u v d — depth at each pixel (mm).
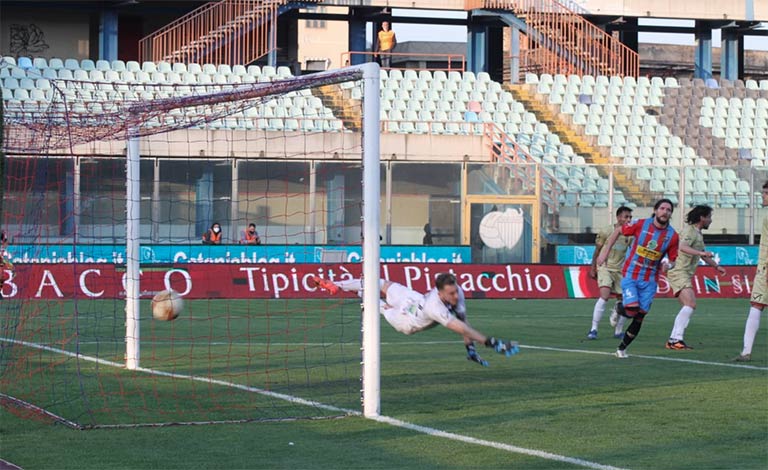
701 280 31047
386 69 43844
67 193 29062
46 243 25531
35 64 39281
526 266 30359
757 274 15508
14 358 15219
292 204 31281
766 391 12500
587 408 11266
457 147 36375
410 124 40250
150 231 30328
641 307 15750
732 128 44594
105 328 20094
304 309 25234
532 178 33156
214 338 18594
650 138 42969
